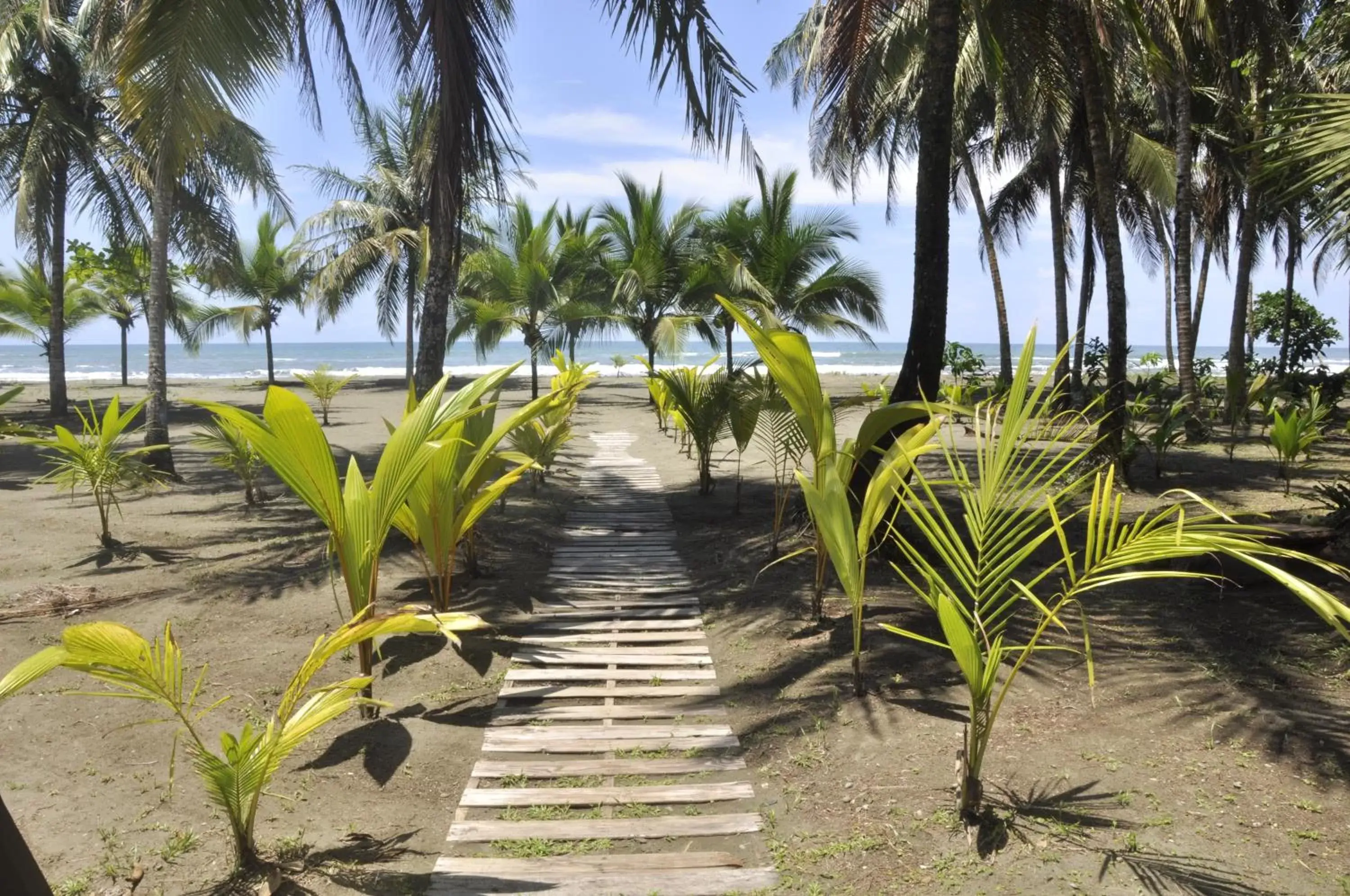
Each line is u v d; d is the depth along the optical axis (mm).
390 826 3203
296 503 9305
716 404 9820
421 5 6898
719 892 2723
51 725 3926
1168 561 5797
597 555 7422
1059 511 7852
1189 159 12719
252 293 29562
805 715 4016
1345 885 2453
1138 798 2992
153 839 3018
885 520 6359
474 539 6562
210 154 12609
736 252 21484
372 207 23984
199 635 5160
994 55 9102
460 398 4117
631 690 4488
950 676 4262
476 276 23734
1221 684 3871
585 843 3053
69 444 7012
